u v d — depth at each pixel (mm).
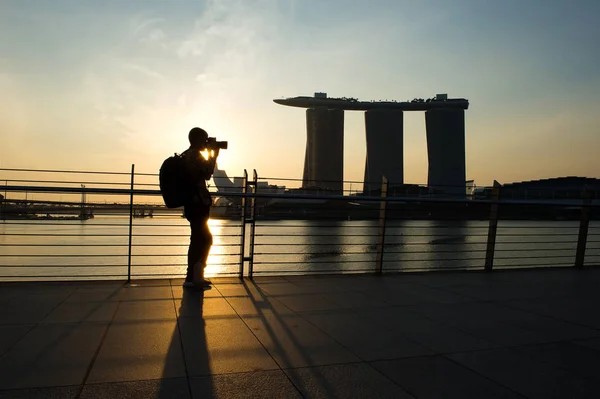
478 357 2908
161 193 5023
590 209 7176
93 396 2141
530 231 24141
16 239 17375
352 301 4445
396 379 2494
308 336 3236
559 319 3930
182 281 5137
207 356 2748
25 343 2883
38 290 4500
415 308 4230
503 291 5160
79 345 2871
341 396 2244
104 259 18875
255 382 2381
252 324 3492
